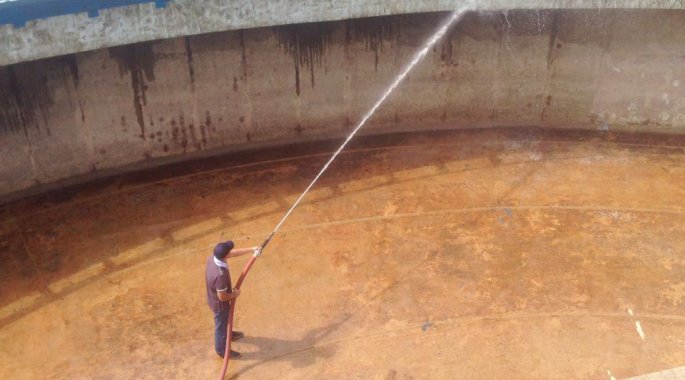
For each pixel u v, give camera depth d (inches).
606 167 388.8
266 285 303.1
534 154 401.4
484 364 265.9
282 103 394.6
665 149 406.3
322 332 280.4
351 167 387.2
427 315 288.8
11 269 307.6
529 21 395.5
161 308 290.8
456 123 427.8
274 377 260.1
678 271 312.5
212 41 361.4
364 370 263.3
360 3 320.5
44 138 345.1
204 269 311.9
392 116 419.5
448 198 361.1
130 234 331.3
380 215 347.6
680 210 351.6
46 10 262.1
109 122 359.6
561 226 340.5
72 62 335.0
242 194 362.0
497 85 417.7
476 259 319.0
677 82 406.9
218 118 385.7
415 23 389.7
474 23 394.9
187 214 346.0
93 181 366.6
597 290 301.4
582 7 340.2
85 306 290.7
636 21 392.2
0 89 322.3
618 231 336.8
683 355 270.1
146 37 289.1
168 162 385.1
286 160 392.8
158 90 362.9
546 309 291.6
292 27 372.8
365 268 313.4
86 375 259.8
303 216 346.3
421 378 259.8
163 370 262.5
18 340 273.7
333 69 393.1
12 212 341.1
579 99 422.0
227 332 254.2
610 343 275.6
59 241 324.8
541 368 264.4
